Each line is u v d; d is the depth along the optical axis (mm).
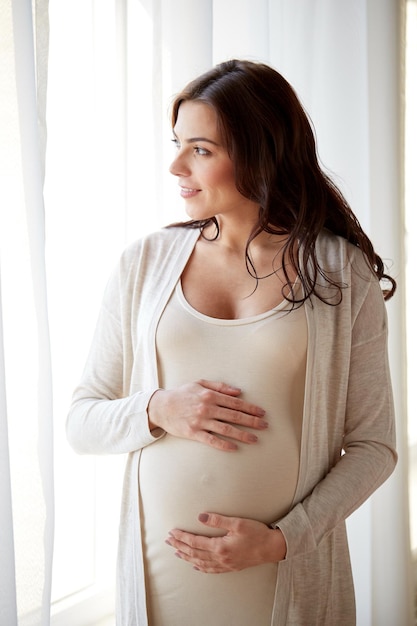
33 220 1159
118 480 1574
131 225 1478
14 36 1125
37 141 1160
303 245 1243
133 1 1451
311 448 1195
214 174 1173
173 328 1190
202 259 1262
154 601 1192
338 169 1960
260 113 1181
